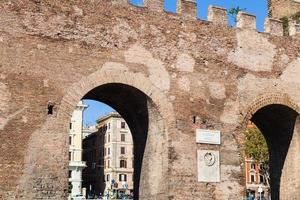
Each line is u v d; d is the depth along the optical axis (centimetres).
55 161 2644
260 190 9250
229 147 3164
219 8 3325
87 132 16275
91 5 2902
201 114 3108
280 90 3428
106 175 13438
